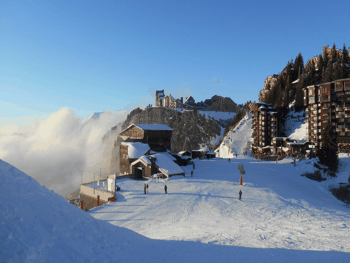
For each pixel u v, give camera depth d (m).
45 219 10.54
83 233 11.78
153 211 34.03
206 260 12.22
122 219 30.66
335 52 134.75
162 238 18.16
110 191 44.81
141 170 63.72
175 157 87.56
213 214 32.19
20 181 11.80
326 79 121.00
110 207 37.28
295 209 36.34
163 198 40.88
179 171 60.75
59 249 9.25
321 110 102.00
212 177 60.06
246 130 152.62
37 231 9.32
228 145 140.38
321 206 40.62
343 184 62.91
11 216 9.08
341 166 76.69
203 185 50.41
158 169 61.22
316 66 143.88
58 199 13.13
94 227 13.14
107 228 14.28
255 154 119.69
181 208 35.12
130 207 36.62
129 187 50.47
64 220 11.63
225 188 48.25
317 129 103.56
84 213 14.23
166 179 56.78
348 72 118.00
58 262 8.45
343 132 96.06
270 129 125.50
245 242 16.42
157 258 12.20
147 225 27.25
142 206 36.84
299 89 135.25
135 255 12.04
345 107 96.19
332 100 100.69
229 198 41.09
